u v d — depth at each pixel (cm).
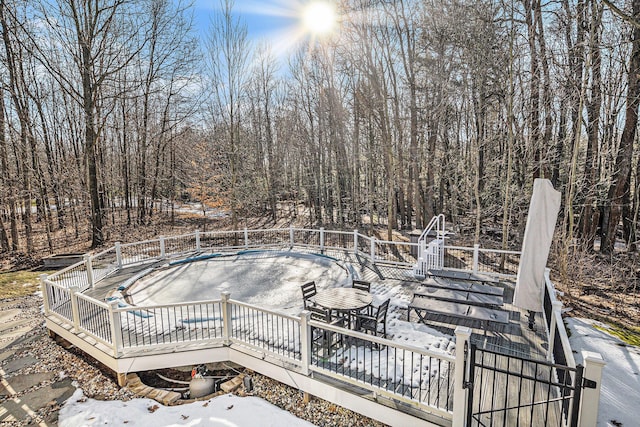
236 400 591
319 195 2544
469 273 970
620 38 1225
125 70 2216
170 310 850
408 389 505
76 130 2200
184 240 1966
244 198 2211
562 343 457
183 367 711
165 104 2438
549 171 1625
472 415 422
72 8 1580
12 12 1581
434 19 1672
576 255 1184
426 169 2183
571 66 1252
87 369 707
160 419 550
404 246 1678
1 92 1617
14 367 723
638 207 1516
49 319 822
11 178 1684
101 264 1121
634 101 1301
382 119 1808
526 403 466
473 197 1920
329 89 2227
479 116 1537
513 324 653
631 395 524
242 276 1151
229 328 655
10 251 1731
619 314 855
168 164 2644
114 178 2603
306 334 546
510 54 1124
